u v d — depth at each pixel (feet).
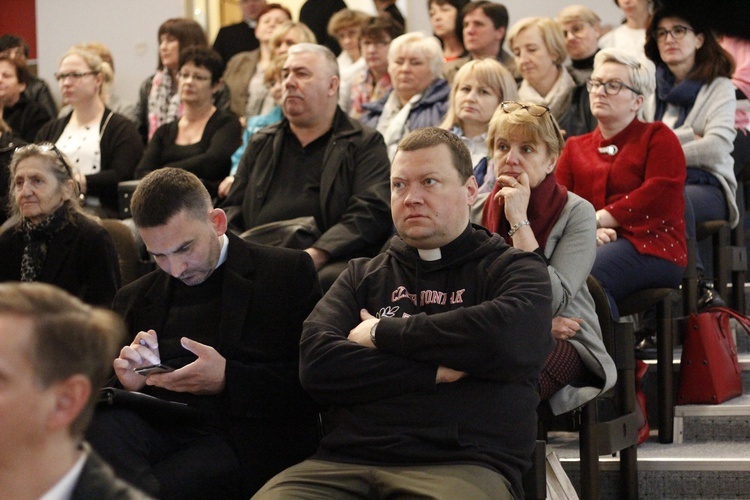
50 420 4.67
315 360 9.44
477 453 8.95
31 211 14.14
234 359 10.47
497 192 12.01
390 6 24.67
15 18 31.30
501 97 16.22
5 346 4.55
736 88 18.20
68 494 4.76
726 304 16.24
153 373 10.06
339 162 15.65
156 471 9.54
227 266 10.69
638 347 15.97
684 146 16.38
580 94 18.53
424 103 18.49
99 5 29.76
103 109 21.42
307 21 26.20
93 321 4.82
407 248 10.12
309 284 10.84
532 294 9.28
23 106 25.88
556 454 12.62
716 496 12.72
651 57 17.31
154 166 20.72
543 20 18.54
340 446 9.33
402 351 9.14
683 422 14.10
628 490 12.42
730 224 16.57
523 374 9.17
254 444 10.30
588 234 11.77
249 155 16.61
